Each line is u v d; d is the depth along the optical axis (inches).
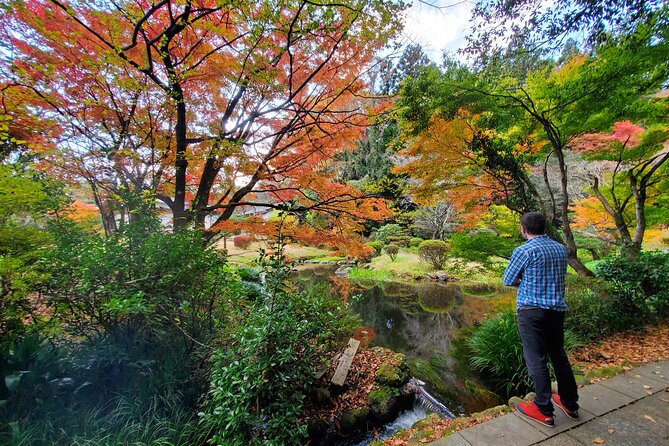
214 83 147.2
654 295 158.6
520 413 79.0
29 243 100.0
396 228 617.9
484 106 167.8
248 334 84.4
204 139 146.0
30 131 109.3
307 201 188.1
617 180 245.1
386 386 151.1
